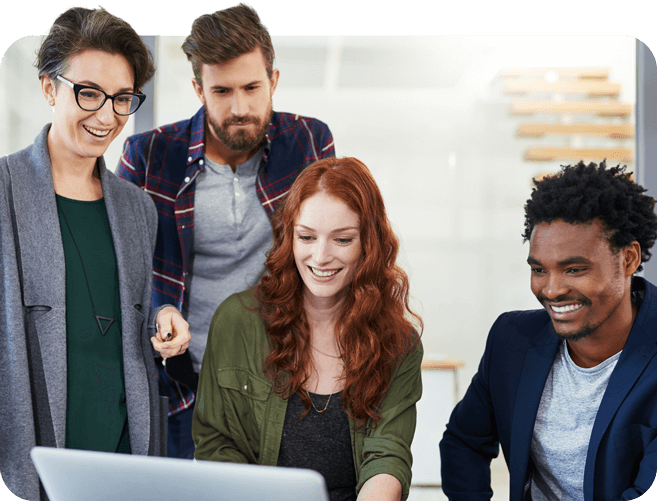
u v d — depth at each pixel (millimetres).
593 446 1350
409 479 1252
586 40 4156
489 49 4375
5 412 1322
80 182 1477
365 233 1324
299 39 4344
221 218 1933
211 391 1406
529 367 1464
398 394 1365
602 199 1325
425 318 4762
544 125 4328
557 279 1351
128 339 1463
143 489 876
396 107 4660
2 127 3059
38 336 1352
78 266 1421
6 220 1352
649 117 2467
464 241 4762
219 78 1758
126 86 1429
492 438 1590
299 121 2068
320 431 1338
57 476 905
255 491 833
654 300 1419
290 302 1374
